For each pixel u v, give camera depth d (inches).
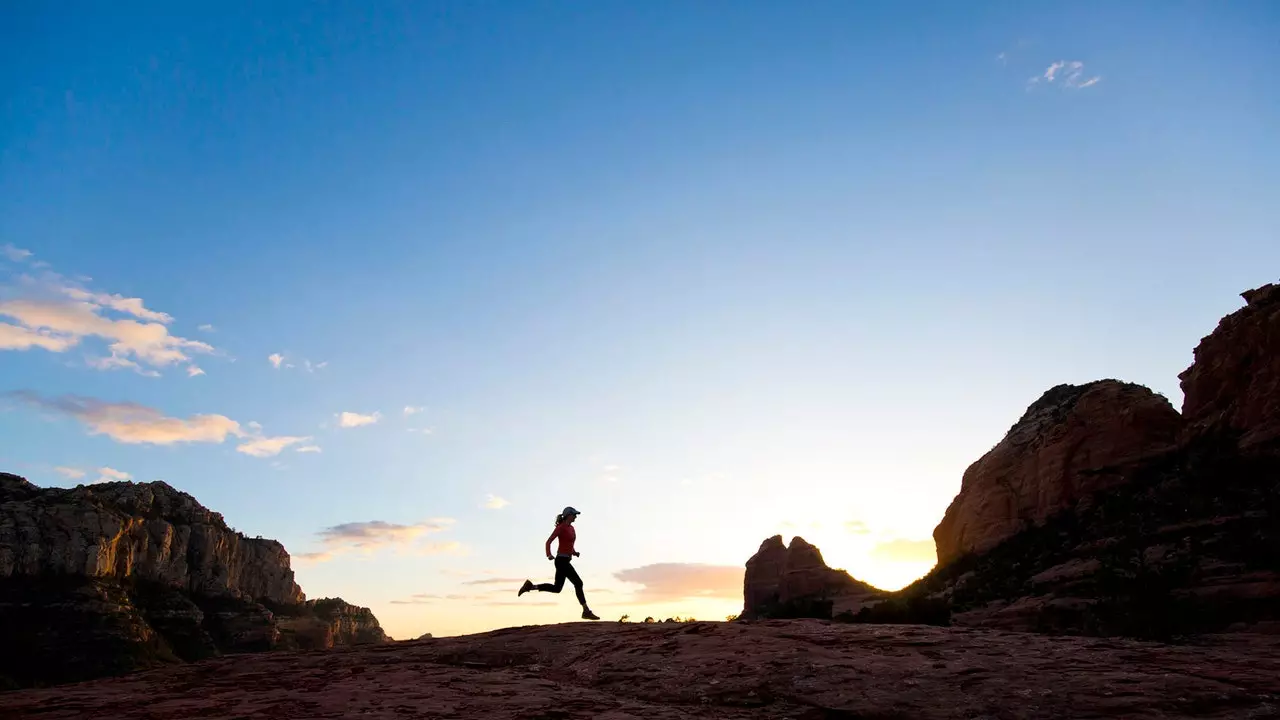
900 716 338.0
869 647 458.0
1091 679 364.2
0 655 5492.1
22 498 7426.2
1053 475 3105.3
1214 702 329.4
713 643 490.6
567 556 676.7
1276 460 2082.9
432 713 354.0
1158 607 829.2
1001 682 369.1
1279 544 1530.5
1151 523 2167.8
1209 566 1557.6
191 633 7514.8
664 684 416.2
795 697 373.7
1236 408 2449.6
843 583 4975.4
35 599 6156.5
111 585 6948.8
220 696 406.9
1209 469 2269.9
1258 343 2486.5
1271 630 1164.5
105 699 405.4
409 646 588.1
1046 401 4050.2
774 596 5310.0
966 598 2576.3
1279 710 316.5
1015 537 3157.0
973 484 3796.8
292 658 561.6
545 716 349.7
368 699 387.9
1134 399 3014.3
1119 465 2861.7
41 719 357.4
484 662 531.8
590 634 567.5
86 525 7140.8
